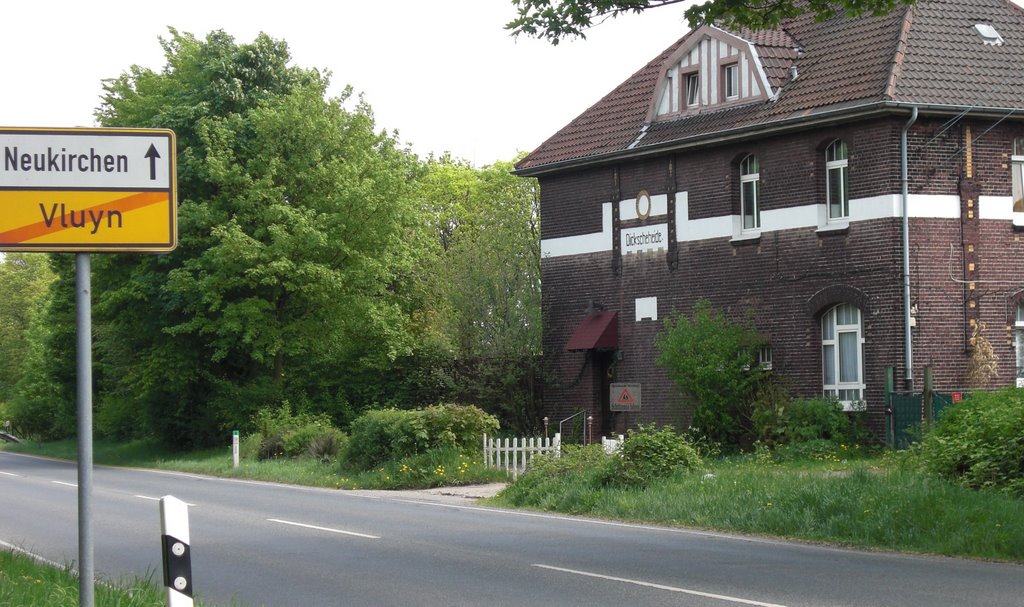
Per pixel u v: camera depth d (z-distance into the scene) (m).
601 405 36.09
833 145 29.69
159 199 7.32
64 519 20.14
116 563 14.16
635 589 11.47
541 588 11.66
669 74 34.00
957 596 10.80
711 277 32.28
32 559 13.34
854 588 11.34
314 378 42.72
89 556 6.96
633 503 18.94
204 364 42.69
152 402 44.41
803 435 28.05
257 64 42.75
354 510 20.66
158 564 14.04
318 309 41.12
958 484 16.81
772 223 30.72
